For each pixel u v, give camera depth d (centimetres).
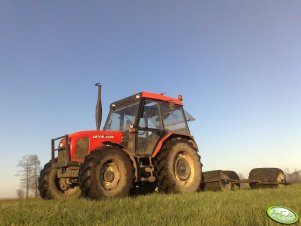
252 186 1078
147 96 888
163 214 425
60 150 834
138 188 917
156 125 886
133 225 363
